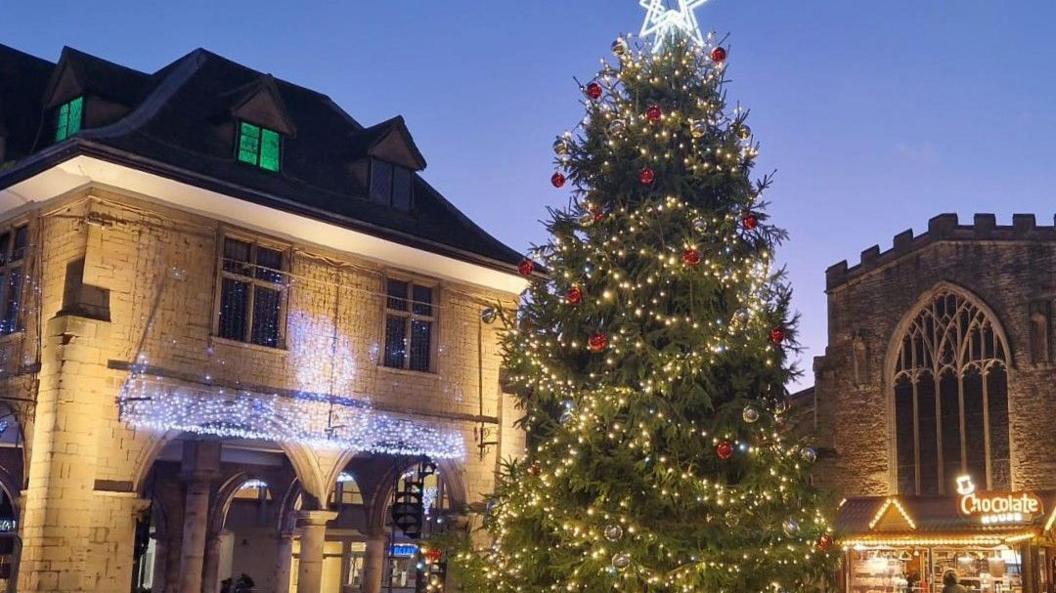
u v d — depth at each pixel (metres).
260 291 21.52
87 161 18.64
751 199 17.53
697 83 17.97
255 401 20.88
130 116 21.08
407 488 25.06
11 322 20.59
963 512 31.98
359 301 23.08
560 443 16.81
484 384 25.14
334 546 40.28
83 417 18.39
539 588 16.36
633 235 16.92
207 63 24.48
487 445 24.83
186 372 19.95
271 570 35.66
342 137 25.91
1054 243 33.88
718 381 16.61
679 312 16.73
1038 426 33.19
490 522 17.64
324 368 22.17
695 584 15.07
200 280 20.42
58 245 19.62
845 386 37.47
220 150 21.97
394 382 23.41
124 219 19.50
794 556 15.97
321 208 21.70
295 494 30.19
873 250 37.50
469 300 25.22
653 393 16.06
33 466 18.33
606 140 17.78
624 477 16.03
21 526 18.34
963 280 35.31
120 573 18.53
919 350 36.28
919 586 33.03
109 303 19.06
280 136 23.08
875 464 36.31
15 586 18.16
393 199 25.14
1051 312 33.50
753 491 15.87
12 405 19.27
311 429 21.70
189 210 20.44
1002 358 34.34
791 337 17.08
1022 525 30.69
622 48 18.14
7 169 20.30
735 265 16.72
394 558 39.34
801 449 16.53
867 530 33.75
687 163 17.48
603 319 16.95
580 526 15.69
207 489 24.12
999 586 31.80
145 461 19.12
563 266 17.19
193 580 23.62
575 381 16.91
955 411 35.22
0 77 23.84
